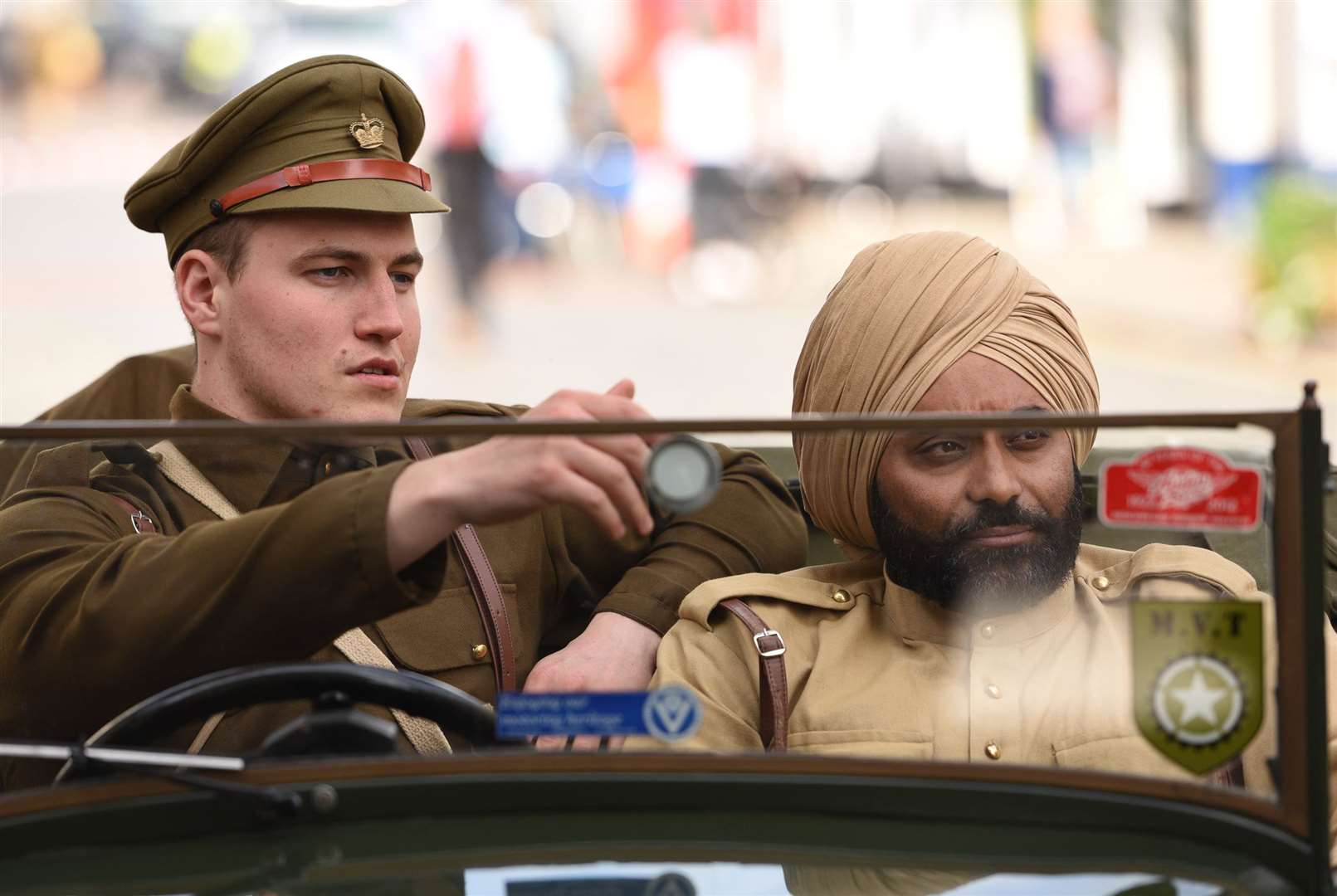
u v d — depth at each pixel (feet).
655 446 17.71
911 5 173.88
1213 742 17.53
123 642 20.99
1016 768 18.01
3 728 22.33
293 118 26.53
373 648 24.22
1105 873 17.10
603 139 151.94
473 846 17.56
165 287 123.95
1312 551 16.87
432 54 131.54
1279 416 16.84
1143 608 17.74
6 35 183.83
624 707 18.38
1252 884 16.90
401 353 27.17
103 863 17.47
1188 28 171.22
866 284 23.62
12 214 153.69
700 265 150.10
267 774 18.01
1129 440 19.15
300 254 26.20
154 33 185.98
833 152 172.24
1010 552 20.58
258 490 21.45
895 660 22.50
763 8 165.68
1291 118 168.45
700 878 16.93
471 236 121.90
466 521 19.51
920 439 21.17
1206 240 160.66
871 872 17.11
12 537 22.84
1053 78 174.70
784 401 91.35
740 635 23.57
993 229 170.30
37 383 90.94
